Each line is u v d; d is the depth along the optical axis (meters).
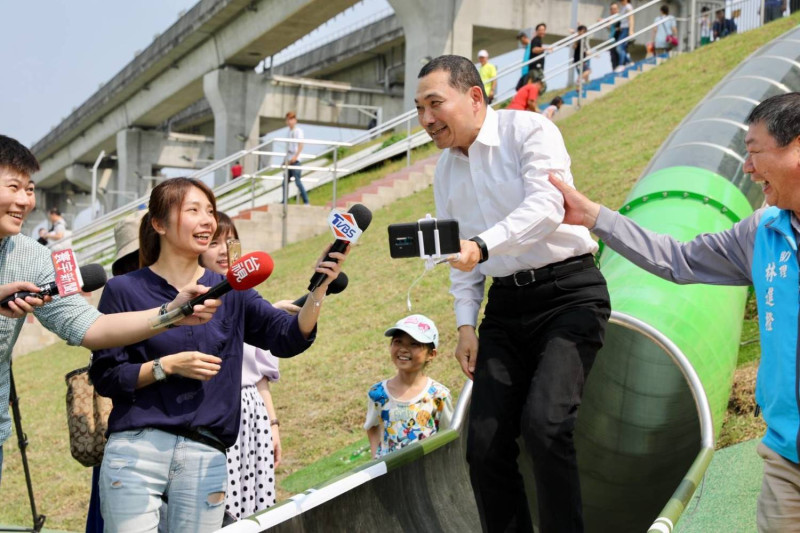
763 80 7.26
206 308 2.91
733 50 15.95
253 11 31.89
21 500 7.23
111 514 3.03
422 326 4.48
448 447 4.05
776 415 2.61
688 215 5.51
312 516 3.03
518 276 3.37
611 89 17.58
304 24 30.62
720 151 6.23
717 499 4.23
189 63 38.12
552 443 3.09
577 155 12.74
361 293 10.30
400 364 4.54
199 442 3.13
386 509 3.47
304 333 3.21
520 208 3.15
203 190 3.30
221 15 33.00
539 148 3.26
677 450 4.56
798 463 2.57
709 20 19.67
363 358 8.30
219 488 3.16
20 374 12.60
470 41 27.38
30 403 10.45
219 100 36.03
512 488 3.39
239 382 3.27
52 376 11.85
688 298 4.67
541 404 3.12
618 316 4.21
